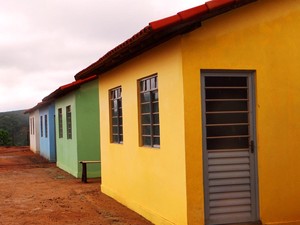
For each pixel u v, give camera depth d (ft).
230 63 24.95
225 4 22.86
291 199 26.00
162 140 27.81
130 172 34.78
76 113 56.29
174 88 25.46
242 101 25.77
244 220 25.35
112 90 40.24
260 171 25.54
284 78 26.04
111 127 40.88
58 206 37.24
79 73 42.37
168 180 26.94
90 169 56.75
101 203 38.04
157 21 22.16
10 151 118.01
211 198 24.94
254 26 25.48
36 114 108.99
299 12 26.43
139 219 31.17
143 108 32.09
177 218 25.59
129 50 28.55
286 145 26.02
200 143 24.44
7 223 30.99
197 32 24.43
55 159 86.38
